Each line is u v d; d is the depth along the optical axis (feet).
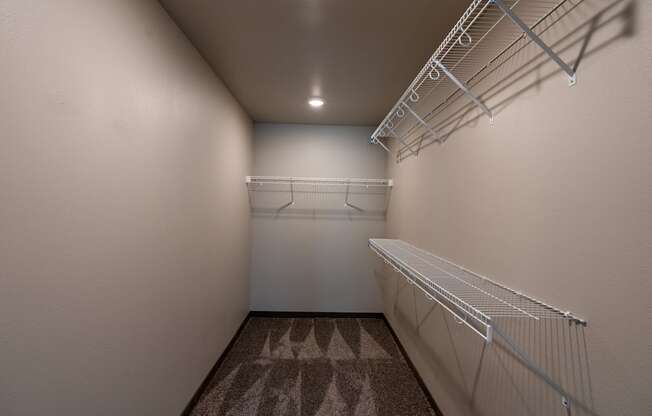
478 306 3.06
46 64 2.58
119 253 3.58
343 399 6.40
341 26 4.98
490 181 4.15
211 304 6.84
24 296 2.43
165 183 4.65
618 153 2.30
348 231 11.37
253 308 11.24
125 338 3.74
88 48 3.06
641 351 2.12
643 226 2.11
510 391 3.61
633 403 2.18
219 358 7.48
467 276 4.43
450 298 3.49
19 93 2.35
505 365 3.72
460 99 5.11
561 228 2.87
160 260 4.54
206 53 5.94
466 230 4.83
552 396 2.93
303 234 11.30
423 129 7.02
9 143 2.28
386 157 11.37
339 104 8.90
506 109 3.81
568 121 2.80
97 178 3.21
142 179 4.03
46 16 2.57
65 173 2.79
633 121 2.19
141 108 3.99
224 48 5.75
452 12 4.55
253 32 5.20
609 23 2.40
